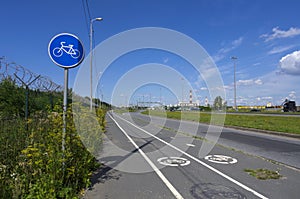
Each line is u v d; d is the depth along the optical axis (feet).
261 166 23.41
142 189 16.78
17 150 19.62
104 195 15.57
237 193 16.12
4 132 22.03
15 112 31.35
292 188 17.13
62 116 16.08
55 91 36.29
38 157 14.52
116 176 19.86
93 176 19.72
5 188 13.28
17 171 15.29
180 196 15.53
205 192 16.26
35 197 12.98
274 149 33.06
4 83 31.73
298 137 44.42
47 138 16.24
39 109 33.94
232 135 49.67
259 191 16.52
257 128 57.62
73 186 15.34
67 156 14.85
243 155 28.89
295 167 23.04
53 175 13.93
